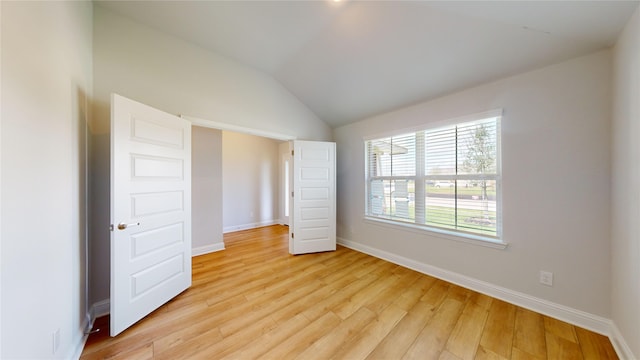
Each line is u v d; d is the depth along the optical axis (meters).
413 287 2.38
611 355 1.44
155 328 1.71
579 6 1.32
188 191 2.34
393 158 3.19
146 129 1.87
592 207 1.71
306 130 3.69
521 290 2.03
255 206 5.49
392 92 2.78
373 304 2.05
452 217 2.55
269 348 1.51
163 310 1.95
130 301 1.71
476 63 2.07
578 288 1.76
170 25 2.26
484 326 1.74
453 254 2.50
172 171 2.13
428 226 2.78
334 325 1.75
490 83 2.20
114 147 1.61
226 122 2.81
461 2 1.56
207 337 1.61
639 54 1.24
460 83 2.31
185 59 2.49
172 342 1.56
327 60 2.68
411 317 1.85
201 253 3.45
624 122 1.43
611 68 1.62
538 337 1.61
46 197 1.13
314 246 3.54
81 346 1.50
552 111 1.87
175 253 2.16
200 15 2.14
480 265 2.29
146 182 1.86
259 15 2.13
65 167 1.35
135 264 1.75
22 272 0.95
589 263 1.72
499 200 2.21
